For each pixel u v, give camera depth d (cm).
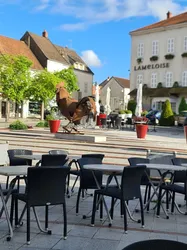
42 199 546
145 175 797
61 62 5706
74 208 762
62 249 520
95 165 720
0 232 582
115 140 1823
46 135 1917
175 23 4659
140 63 4994
